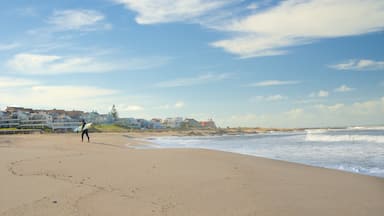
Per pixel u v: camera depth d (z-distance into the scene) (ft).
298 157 67.15
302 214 22.88
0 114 417.08
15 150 73.05
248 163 50.47
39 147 85.76
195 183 33.35
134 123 631.56
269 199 26.96
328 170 43.29
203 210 23.67
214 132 481.05
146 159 54.24
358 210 23.85
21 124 427.33
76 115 558.56
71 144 100.07
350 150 81.10
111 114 615.98
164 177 36.70
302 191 29.99
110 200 25.95
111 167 44.32
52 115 490.90
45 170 41.22
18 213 21.77
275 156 70.28
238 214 22.81
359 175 39.24
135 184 32.53
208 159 55.11
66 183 32.40
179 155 61.72
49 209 22.84
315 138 161.89
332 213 23.12
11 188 29.76
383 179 36.47
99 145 99.19
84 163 48.47
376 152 73.51
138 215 22.15
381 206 24.90
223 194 28.66
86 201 25.38
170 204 25.17
